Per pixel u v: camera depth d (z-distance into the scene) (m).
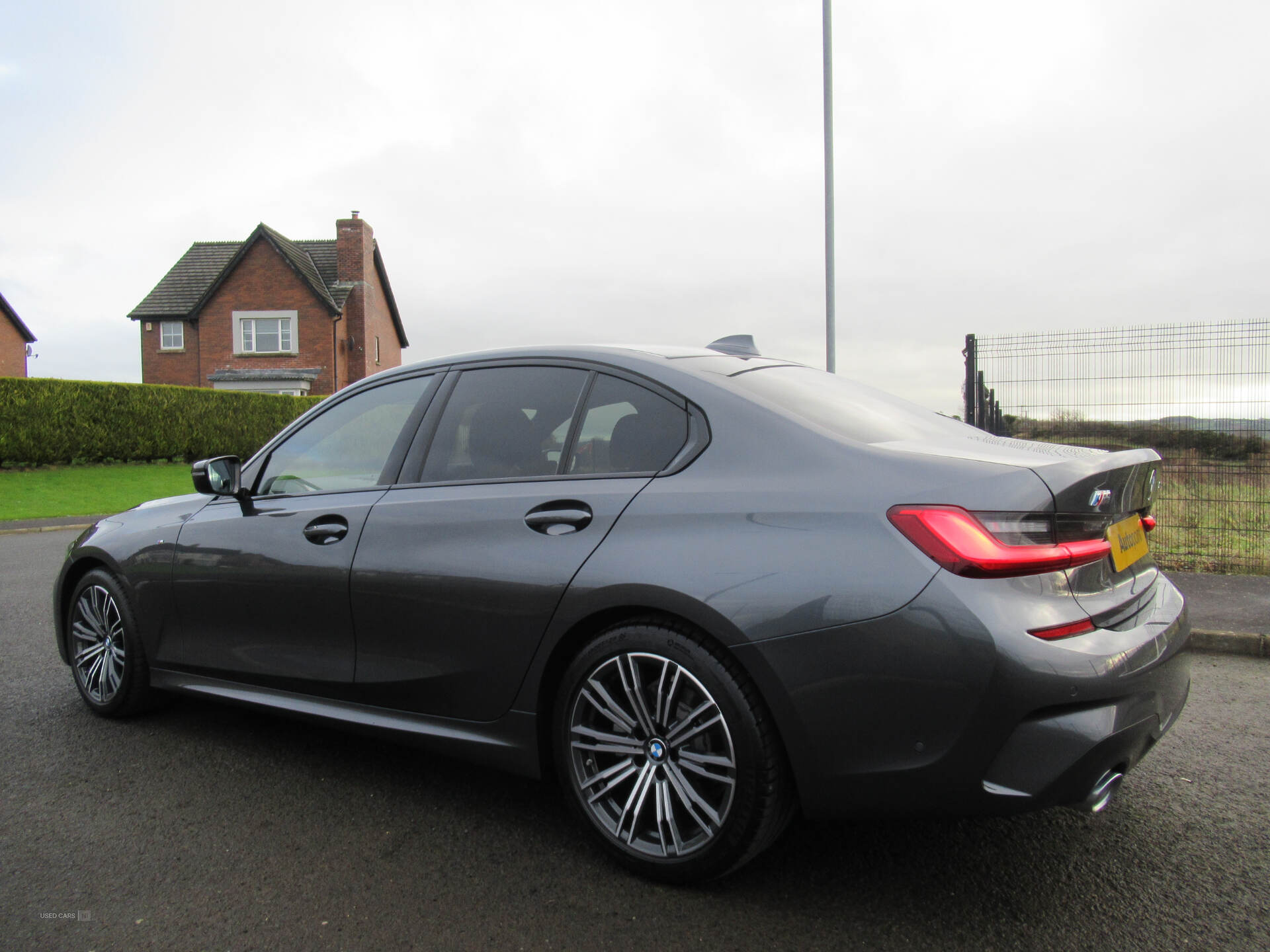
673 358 2.75
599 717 2.52
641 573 2.30
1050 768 1.92
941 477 2.10
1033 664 1.91
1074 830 2.67
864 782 2.05
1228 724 3.63
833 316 11.90
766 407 2.45
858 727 2.04
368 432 3.20
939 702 1.96
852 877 2.39
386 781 3.09
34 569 8.22
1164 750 3.34
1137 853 2.52
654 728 2.36
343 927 2.16
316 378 31.25
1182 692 2.32
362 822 2.75
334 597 2.97
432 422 3.03
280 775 3.13
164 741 3.49
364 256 33.34
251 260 31.64
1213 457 6.95
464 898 2.29
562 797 2.96
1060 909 2.22
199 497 3.64
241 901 2.27
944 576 1.98
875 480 2.16
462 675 2.67
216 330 31.70
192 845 2.59
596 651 2.42
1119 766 2.05
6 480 16.89
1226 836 2.61
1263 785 2.99
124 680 3.67
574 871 2.44
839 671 2.04
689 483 2.38
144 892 2.32
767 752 2.17
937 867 2.45
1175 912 2.20
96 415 19.83
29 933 2.12
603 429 2.64
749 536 2.21
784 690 2.09
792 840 2.63
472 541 2.67
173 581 3.48
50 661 4.71
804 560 2.11
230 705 3.91
